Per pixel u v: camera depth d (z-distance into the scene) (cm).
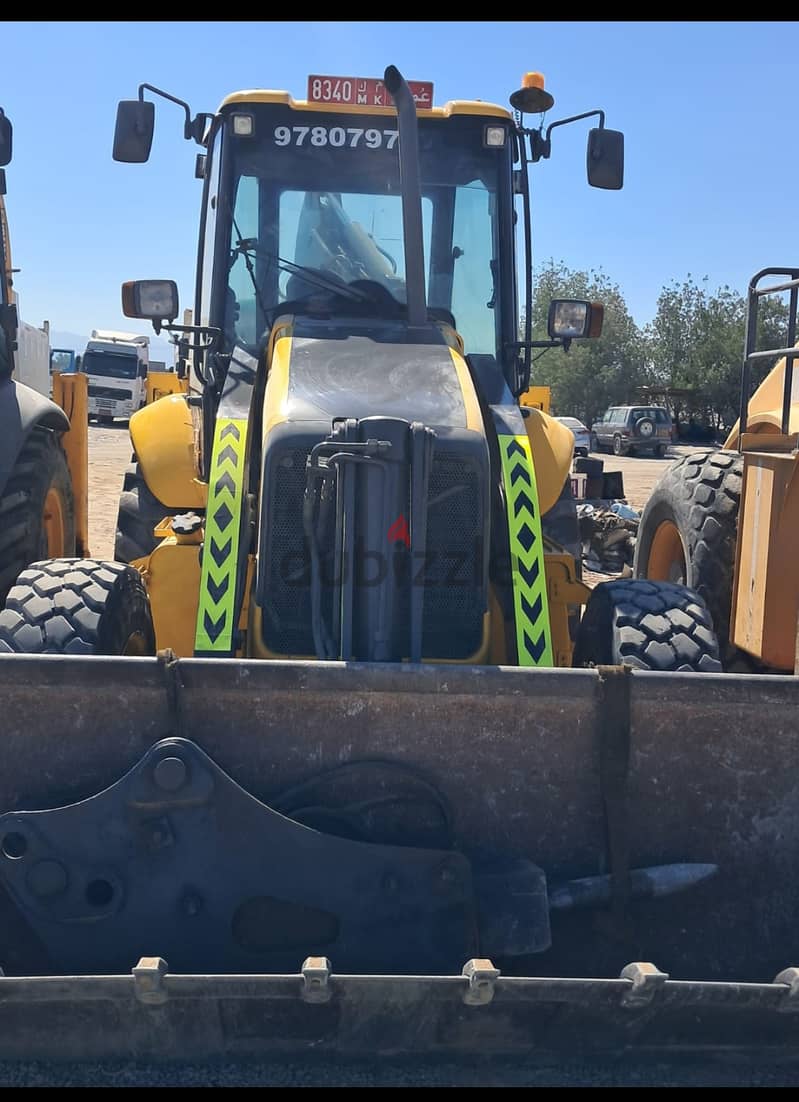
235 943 265
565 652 420
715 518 496
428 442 335
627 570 952
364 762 284
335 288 471
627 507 1227
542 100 496
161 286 462
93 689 278
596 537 1148
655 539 579
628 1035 253
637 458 3572
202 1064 255
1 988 236
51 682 276
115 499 1523
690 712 286
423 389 381
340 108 479
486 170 494
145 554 555
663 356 5697
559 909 278
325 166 481
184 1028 247
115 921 264
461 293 495
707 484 509
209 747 283
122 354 3531
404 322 443
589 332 489
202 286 515
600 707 285
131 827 267
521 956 276
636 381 5778
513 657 375
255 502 396
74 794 280
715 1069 264
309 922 268
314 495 343
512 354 496
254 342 473
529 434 465
